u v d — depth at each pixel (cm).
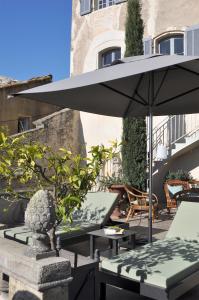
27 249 293
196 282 350
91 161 329
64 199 307
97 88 512
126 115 672
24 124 1577
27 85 1516
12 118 1505
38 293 264
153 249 405
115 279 350
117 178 1066
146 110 647
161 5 1359
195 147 1216
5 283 349
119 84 518
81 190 326
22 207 777
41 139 1280
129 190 912
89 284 317
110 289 418
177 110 660
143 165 1047
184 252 391
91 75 390
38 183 362
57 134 1345
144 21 1393
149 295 324
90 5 1535
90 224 560
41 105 1628
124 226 602
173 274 323
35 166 325
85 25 1556
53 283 263
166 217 928
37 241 287
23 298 277
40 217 282
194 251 396
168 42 1369
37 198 290
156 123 1279
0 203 737
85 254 568
